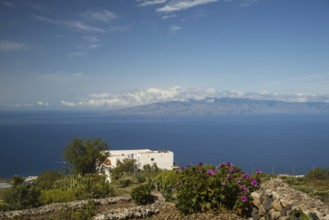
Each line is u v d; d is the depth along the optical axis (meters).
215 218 8.30
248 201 8.32
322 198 9.16
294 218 6.48
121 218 9.78
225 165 9.70
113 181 29.30
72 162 33.88
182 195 9.19
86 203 12.81
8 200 14.88
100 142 34.81
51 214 11.73
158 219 9.34
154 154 74.75
